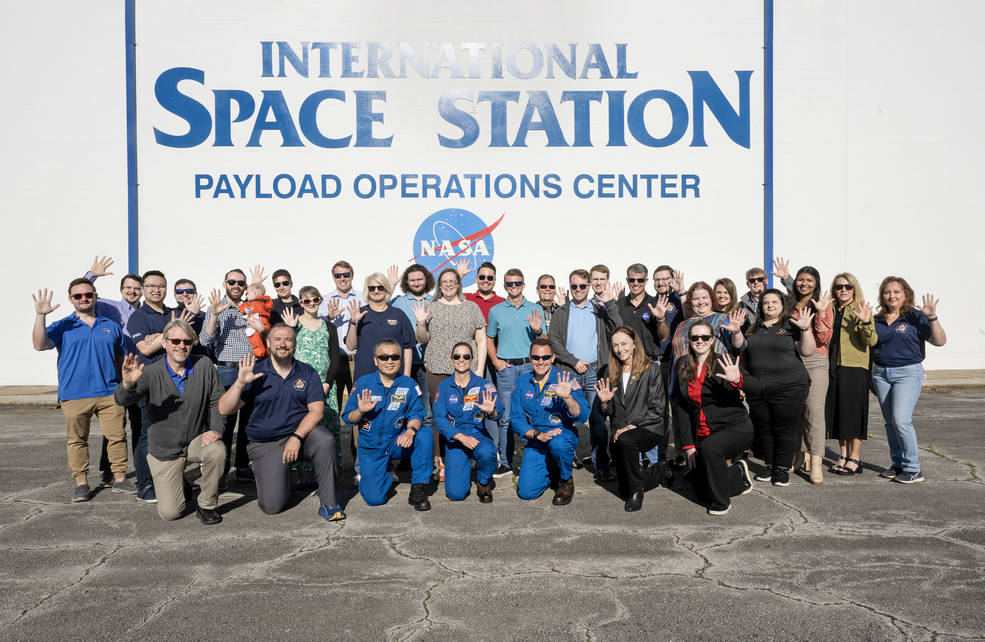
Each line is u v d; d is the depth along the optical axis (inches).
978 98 516.1
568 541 186.9
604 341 269.4
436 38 495.2
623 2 496.1
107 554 179.0
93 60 487.8
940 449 294.7
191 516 211.2
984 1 511.8
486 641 132.1
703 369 218.4
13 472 269.7
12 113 488.7
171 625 139.3
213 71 490.3
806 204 508.7
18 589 157.3
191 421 203.9
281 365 212.2
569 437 220.7
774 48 503.2
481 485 224.7
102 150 491.5
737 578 160.9
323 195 495.8
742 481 228.2
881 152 512.4
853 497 226.5
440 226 499.2
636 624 138.5
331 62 492.7
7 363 496.4
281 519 207.5
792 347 237.1
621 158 500.4
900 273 517.7
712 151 502.6
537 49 496.1
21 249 493.4
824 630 135.7
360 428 219.1
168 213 493.0
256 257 495.8
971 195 519.2
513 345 274.7
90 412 231.0
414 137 497.0
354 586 157.8
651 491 237.1
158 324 242.4
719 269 505.0
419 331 260.2
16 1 484.7
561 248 501.0
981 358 525.0
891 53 509.7
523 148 498.3
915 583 157.5
